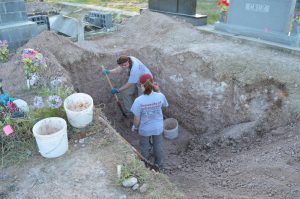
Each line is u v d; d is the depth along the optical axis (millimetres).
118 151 3852
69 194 3244
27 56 5102
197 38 8023
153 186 3377
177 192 3352
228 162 4801
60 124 3852
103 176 3467
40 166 3627
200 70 6473
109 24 10477
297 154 4312
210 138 5965
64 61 6840
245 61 6453
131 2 14203
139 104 4551
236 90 5793
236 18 8203
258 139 5180
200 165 5238
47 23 9945
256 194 3691
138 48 7820
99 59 7305
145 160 4957
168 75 7117
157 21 8758
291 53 6934
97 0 15141
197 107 6594
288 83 5621
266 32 7582
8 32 7555
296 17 7320
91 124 4242
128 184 3314
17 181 3430
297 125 4973
